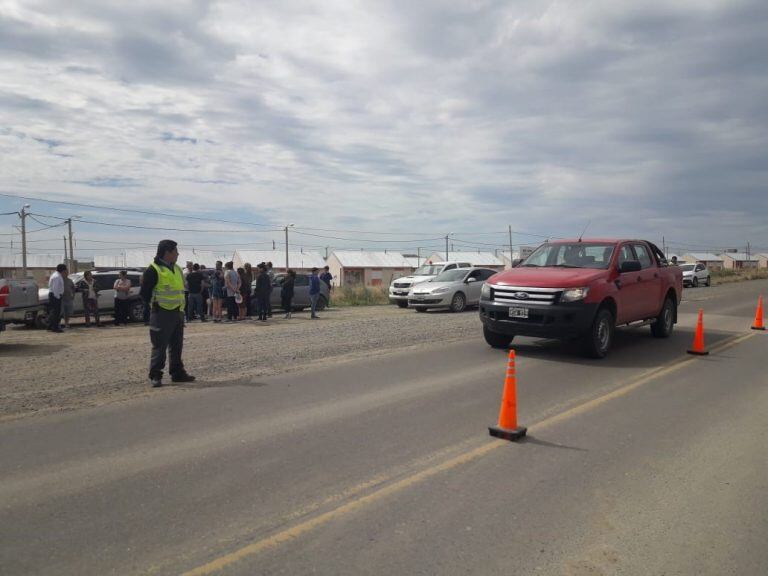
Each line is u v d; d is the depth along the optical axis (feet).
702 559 11.07
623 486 14.51
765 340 40.34
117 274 59.82
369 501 13.46
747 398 23.62
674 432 18.98
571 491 14.16
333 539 11.66
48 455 16.39
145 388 24.85
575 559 11.01
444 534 11.91
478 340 39.65
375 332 43.96
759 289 109.50
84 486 14.21
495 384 25.86
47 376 27.48
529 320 31.50
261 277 56.95
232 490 14.02
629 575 10.50
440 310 70.03
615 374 28.27
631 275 35.32
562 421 20.17
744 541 11.78
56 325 48.37
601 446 17.54
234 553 11.08
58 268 48.70
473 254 266.36
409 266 248.52
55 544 11.36
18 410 21.17
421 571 10.50
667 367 30.12
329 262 250.37
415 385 25.52
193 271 56.34
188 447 17.13
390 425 19.49
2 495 13.66
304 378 26.91
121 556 10.94
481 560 10.91
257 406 21.83
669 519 12.73
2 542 11.43
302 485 14.37
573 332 30.71
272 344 37.55
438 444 17.56
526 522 12.49
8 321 43.52
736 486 14.57
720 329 46.60
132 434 18.35
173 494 13.76
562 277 31.73
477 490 14.15
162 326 25.20
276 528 12.10
